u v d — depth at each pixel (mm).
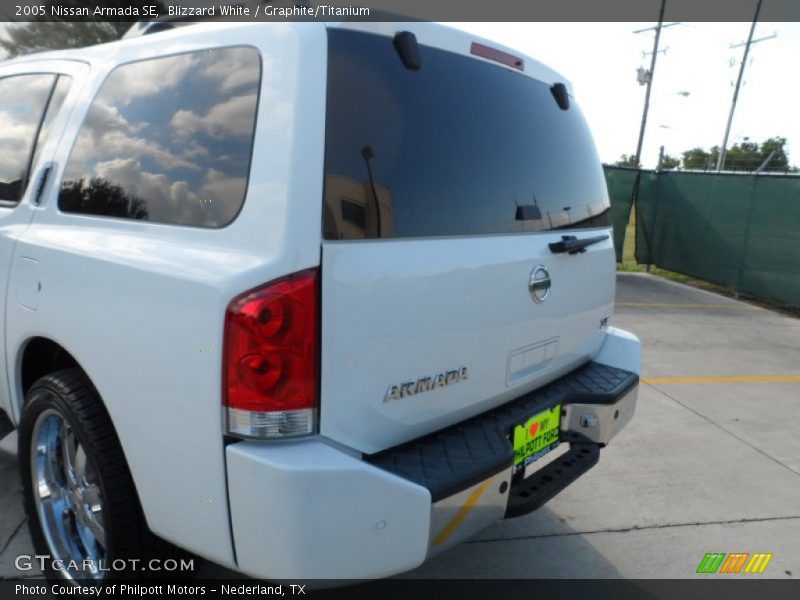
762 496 3529
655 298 10039
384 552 1709
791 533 3152
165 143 2008
